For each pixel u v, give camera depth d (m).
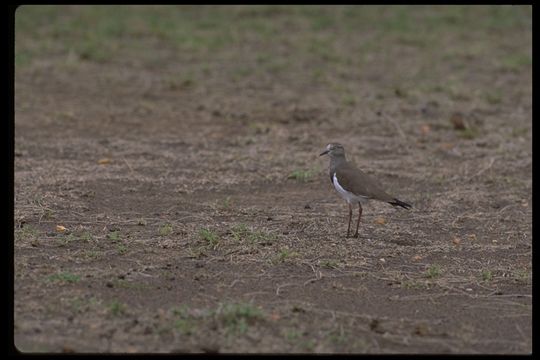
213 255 10.88
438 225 12.80
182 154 16.50
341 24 29.70
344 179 11.66
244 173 15.36
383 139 18.14
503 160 16.70
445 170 15.91
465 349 8.51
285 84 23.05
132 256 10.77
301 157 16.50
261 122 19.23
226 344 8.35
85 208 12.85
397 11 31.22
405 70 24.58
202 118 19.59
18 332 8.49
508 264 11.10
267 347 8.33
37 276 9.88
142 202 13.38
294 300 9.48
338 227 12.41
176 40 27.09
